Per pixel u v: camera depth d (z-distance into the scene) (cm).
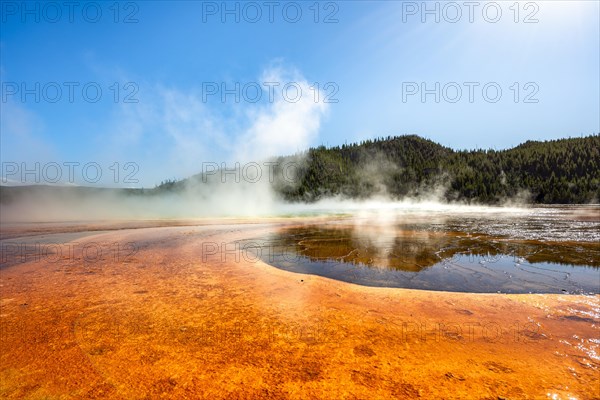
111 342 373
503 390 278
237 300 530
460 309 485
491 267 779
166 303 514
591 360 329
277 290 587
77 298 538
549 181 8000
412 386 285
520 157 10244
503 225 1845
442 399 266
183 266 792
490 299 529
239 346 364
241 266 793
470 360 331
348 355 343
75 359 334
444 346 364
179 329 411
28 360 332
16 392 278
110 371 311
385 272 739
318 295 557
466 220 2291
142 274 709
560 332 399
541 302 512
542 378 296
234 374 306
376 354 345
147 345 366
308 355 343
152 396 272
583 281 653
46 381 295
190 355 343
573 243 1122
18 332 401
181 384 289
